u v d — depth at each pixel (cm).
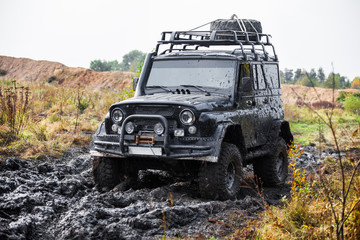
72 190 664
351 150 1233
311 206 583
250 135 768
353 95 2680
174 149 641
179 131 644
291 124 1927
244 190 768
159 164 697
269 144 845
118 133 685
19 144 971
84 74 4459
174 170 692
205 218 571
